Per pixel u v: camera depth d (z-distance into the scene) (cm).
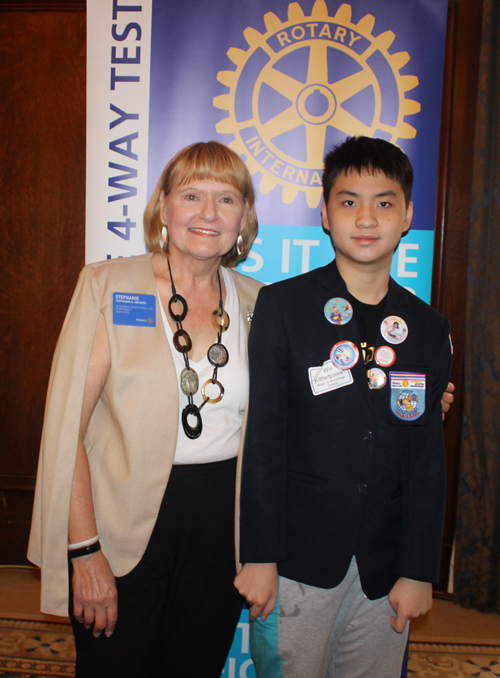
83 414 108
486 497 232
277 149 165
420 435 114
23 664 188
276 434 108
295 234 167
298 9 162
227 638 121
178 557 114
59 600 105
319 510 107
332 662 127
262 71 163
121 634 109
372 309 118
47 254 254
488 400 230
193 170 114
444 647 209
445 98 234
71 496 106
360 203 111
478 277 229
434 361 114
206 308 122
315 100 163
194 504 113
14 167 249
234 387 117
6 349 259
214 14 162
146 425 107
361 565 108
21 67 243
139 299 113
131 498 108
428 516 112
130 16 162
